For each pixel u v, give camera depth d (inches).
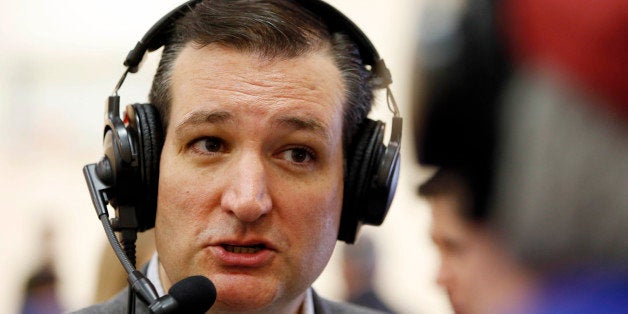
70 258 275.4
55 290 258.7
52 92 295.6
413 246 166.1
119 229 63.3
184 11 65.1
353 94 65.2
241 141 59.7
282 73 60.6
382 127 66.8
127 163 61.2
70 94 296.4
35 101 294.5
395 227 168.6
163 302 48.9
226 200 58.7
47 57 295.6
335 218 64.2
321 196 61.9
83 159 295.0
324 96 61.9
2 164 289.7
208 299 50.0
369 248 169.2
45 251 276.1
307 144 61.1
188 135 60.4
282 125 59.9
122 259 56.1
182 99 61.1
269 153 60.7
